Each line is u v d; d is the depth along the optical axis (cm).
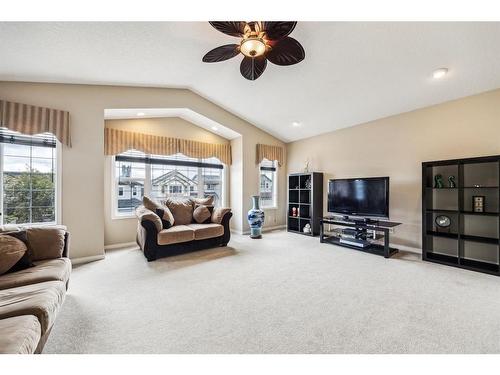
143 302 210
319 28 236
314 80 335
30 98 288
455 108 335
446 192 342
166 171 470
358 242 389
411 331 168
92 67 281
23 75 272
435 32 226
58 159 304
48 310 131
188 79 361
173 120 466
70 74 289
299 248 396
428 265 311
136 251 375
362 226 370
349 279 264
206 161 532
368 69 294
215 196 543
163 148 445
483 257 315
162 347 151
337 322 180
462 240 310
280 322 180
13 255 179
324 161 517
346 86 337
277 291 234
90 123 325
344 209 429
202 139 511
